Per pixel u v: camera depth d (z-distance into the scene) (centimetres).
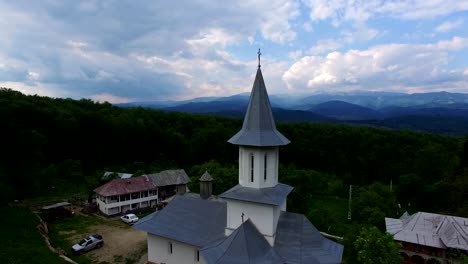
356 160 11475
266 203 2692
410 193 8256
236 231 2736
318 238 2872
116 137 10238
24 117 8138
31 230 4556
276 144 2727
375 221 5556
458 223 4734
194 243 3206
